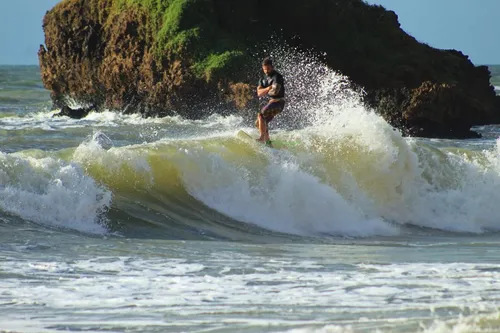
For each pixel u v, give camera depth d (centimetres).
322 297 2747
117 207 4481
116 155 4788
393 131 5722
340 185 5438
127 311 2516
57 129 10406
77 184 4366
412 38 15575
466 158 6166
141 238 4191
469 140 11931
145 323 2362
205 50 13112
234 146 5262
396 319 2394
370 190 5566
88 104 14350
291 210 5044
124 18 13625
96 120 12988
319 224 5084
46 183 4294
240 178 5025
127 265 3316
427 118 12112
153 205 4644
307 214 5072
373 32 15338
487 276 3175
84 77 14288
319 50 14450
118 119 13188
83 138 9394
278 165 5169
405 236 5147
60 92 14875
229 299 2711
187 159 4950
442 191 5878
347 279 3084
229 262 3459
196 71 12938
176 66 13000
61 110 13925
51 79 14888
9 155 4328
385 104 12281
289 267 3359
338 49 14625
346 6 15000
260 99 12394
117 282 2966
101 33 14138
